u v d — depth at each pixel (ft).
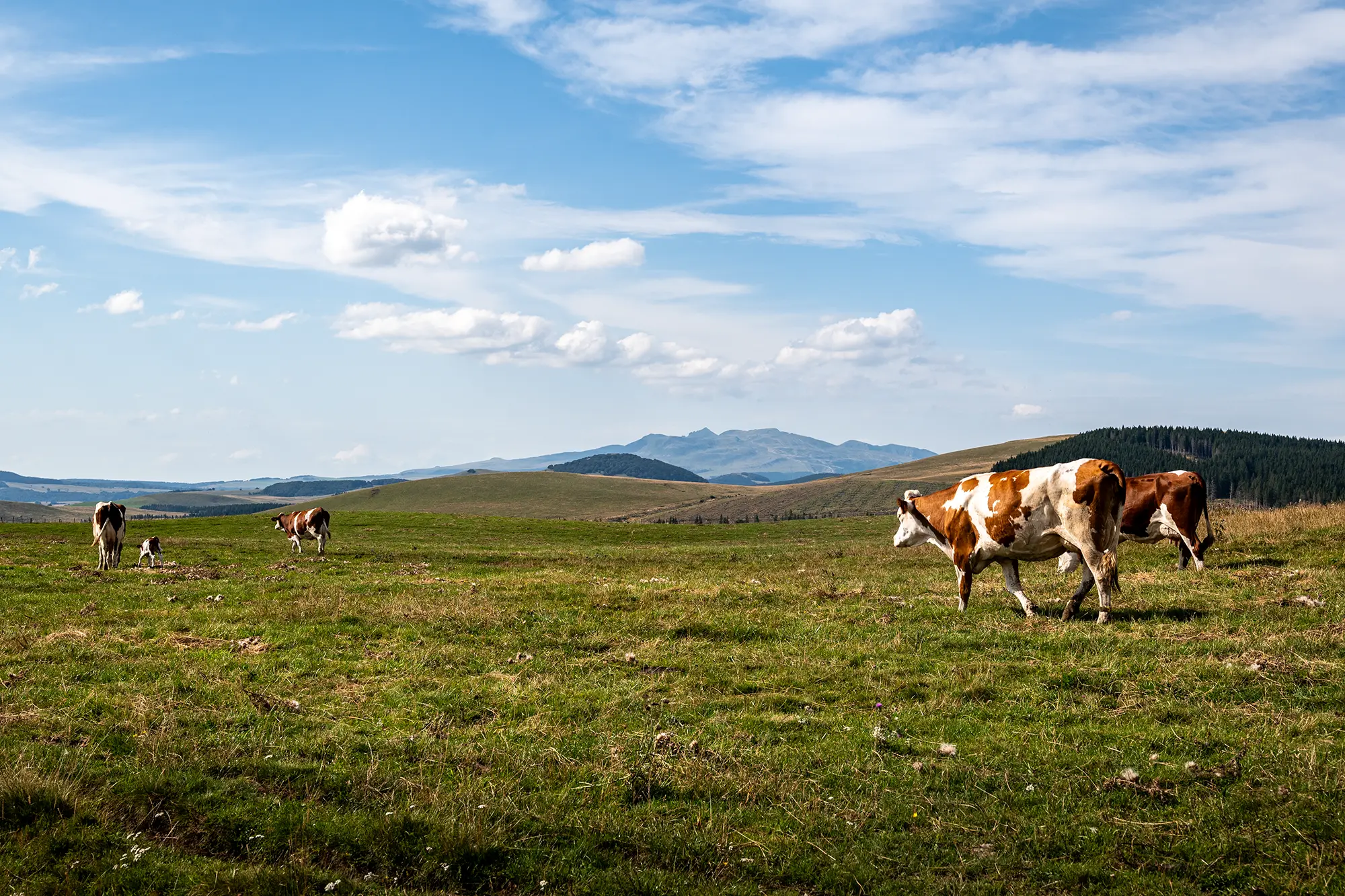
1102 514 45.93
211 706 34.42
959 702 34.76
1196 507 62.39
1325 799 24.36
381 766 28.37
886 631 46.80
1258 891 20.86
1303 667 35.01
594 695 36.65
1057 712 32.71
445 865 22.15
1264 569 56.75
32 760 27.22
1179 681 34.71
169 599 62.75
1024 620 47.42
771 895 21.58
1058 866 22.20
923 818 24.98
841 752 29.81
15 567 84.33
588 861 22.94
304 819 24.08
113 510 91.76
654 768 28.27
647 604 57.06
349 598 62.23
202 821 24.22
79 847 22.27
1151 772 26.89
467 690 37.42
